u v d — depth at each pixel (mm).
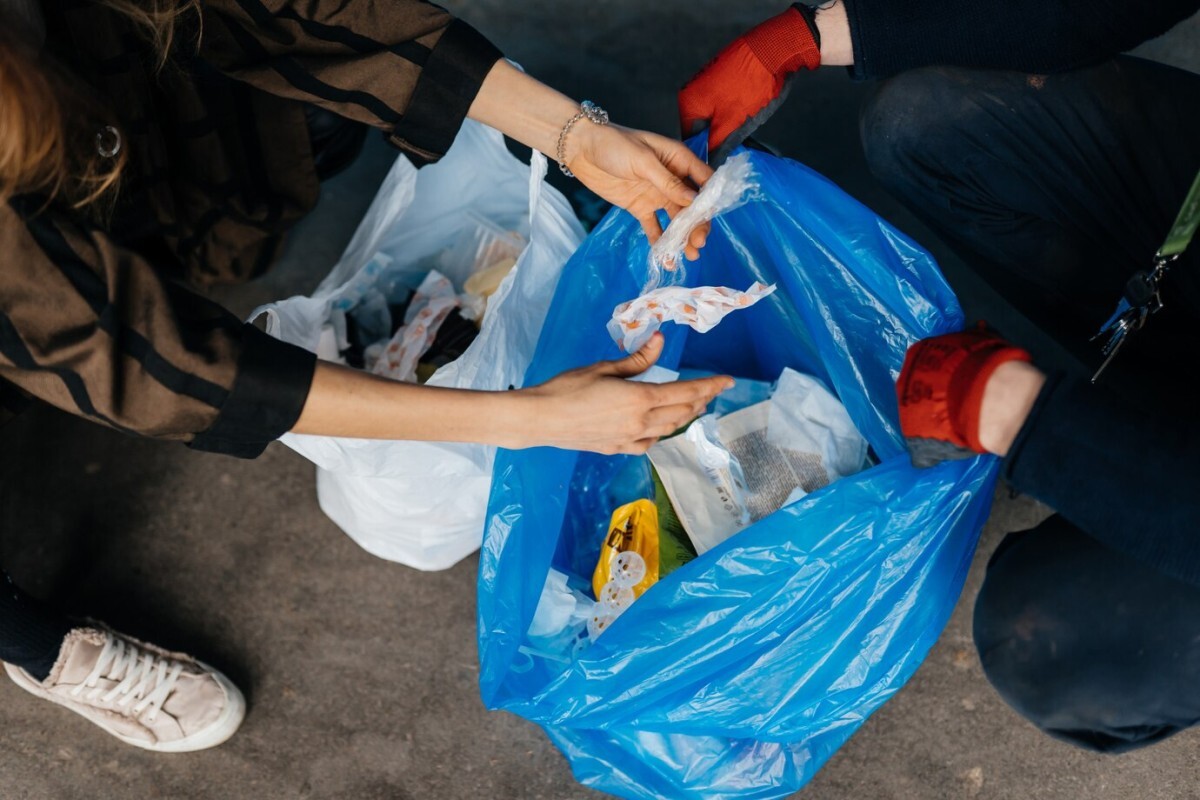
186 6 1070
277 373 886
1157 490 821
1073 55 1080
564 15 1753
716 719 1163
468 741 1419
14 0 838
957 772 1385
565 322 1187
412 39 1087
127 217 1293
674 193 1108
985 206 1196
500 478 1134
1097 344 1221
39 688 1385
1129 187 1109
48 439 1562
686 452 1237
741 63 1126
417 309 1376
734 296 1099
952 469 1059
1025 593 1084
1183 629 999
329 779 1411
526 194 1443
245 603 1490
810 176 1150
